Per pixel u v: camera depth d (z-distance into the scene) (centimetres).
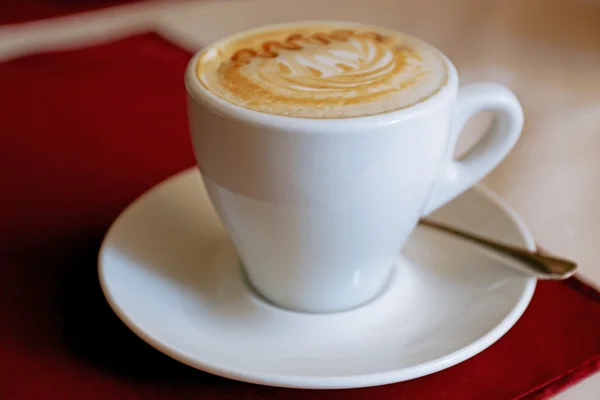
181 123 47
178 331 31
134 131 46
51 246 37
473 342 30
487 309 32
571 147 44
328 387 28
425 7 67
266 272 33
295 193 30
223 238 37
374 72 31
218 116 29
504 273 33
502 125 33
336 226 30
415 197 31
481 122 45
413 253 36
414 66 32
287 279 32
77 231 38
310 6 68
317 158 29
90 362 31
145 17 65
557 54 56
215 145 30
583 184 41
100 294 34
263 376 28
